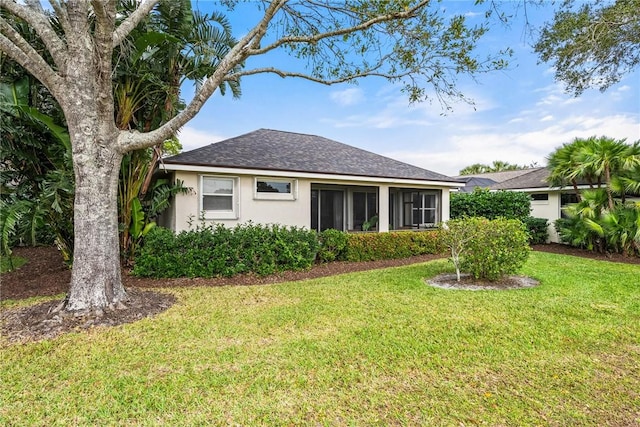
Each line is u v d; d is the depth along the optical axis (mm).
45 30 5285
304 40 6387
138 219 8281
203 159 9742
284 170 10570
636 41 7781
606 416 2918
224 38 8492
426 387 3344
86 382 3406
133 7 7465
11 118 7301
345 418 2867
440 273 9000
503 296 6566
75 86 5332
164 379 3461
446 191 14781
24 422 2793
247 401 3092
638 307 5836
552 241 16281
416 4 6207
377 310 5695
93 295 5414
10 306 5973
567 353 4098
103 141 5539
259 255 8852
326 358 3932
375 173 12688
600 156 12344
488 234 7645
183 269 8195
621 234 12070
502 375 3580
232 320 5223
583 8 7793
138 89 7812
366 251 11266
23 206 6746
